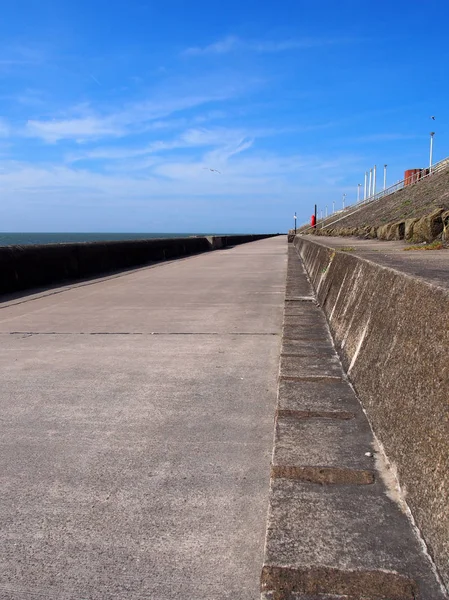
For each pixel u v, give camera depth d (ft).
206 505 8.02
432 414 7.50
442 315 8.17
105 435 10.68
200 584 6.29
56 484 8.73
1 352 17.56
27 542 7.19
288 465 8.99
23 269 35.42
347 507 7.65
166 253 74.02
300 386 13.25
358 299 16.11
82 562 6.74
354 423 10.78
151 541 7.15
